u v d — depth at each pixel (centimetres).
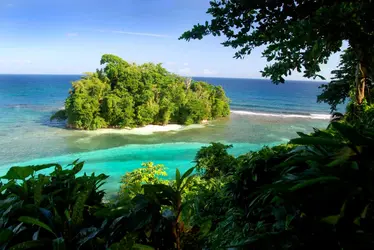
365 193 123
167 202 188
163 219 176
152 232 172
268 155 246
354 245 114
